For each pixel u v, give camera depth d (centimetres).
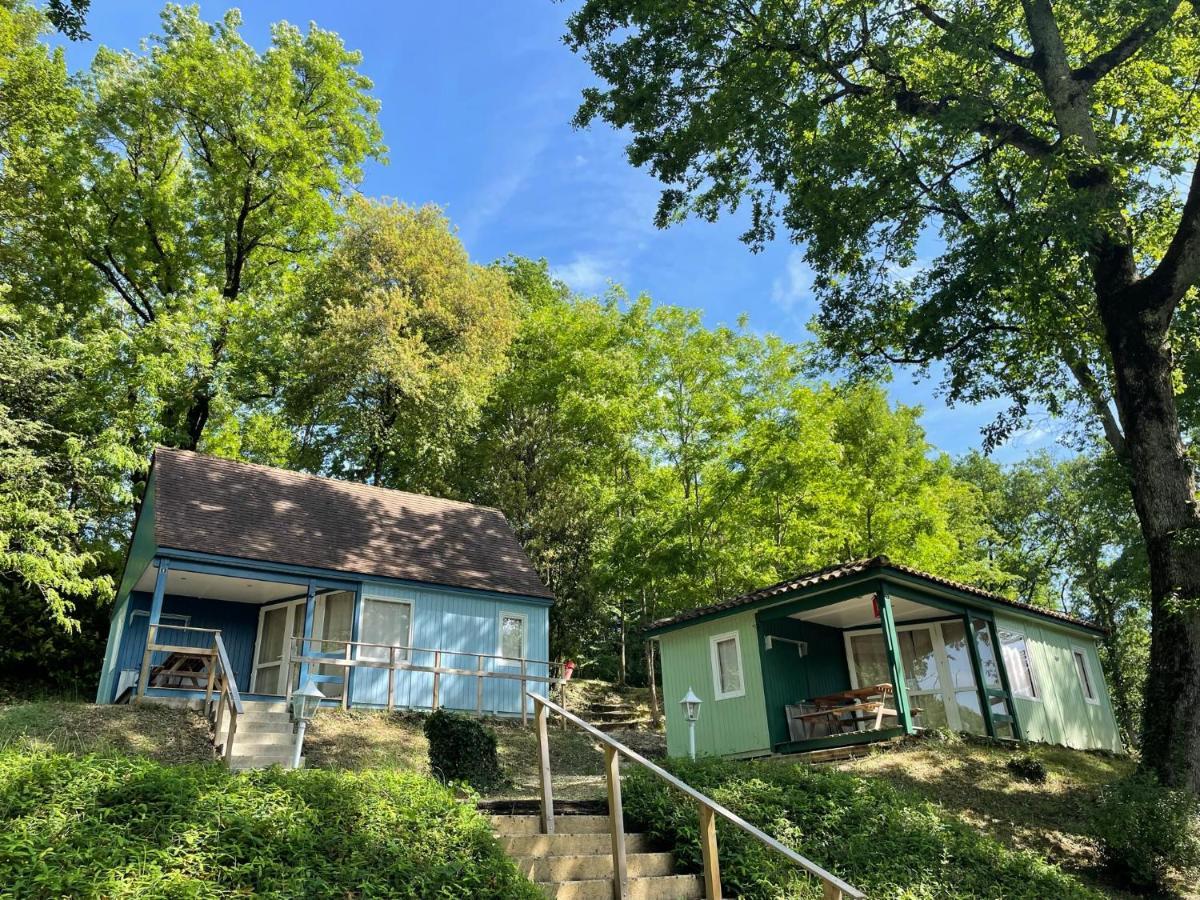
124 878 532
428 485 3441
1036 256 1427
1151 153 1702
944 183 1628
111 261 2966
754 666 1775
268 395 3122
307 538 2047
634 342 3002
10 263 2697
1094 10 1491
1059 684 2103
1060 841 1230
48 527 1911
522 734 1981
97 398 2348
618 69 1705
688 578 2650
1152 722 1344
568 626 3378
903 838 994
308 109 3212
